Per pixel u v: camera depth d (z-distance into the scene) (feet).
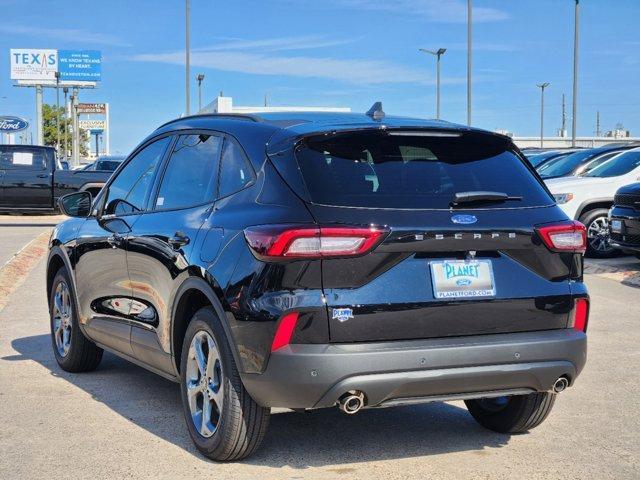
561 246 14.24
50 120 287.28
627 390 20.11
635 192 38.42
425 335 13.25
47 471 14.28
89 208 21.04
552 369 13.96
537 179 15.06
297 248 12.76
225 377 13.99
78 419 17.37
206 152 16.34
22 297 33.65
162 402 18.74
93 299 19.66
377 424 17.21
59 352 21.90
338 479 13.98
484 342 13.48
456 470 14.51
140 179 18.71
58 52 284.82
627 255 47.83
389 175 13.83
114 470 14.34
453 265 13.46
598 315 30.04
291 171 13.70
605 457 15.30
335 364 12.63
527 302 13.93
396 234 13.01
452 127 14.67
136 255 17.26
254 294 13.11
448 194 13.85
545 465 14.84
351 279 12.91
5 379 20.77
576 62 124.98
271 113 16.43
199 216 15.42
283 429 16.78
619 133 253.24
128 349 18.22
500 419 16.58
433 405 18.72
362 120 14.96
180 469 14.38
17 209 67.56
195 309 15.78
